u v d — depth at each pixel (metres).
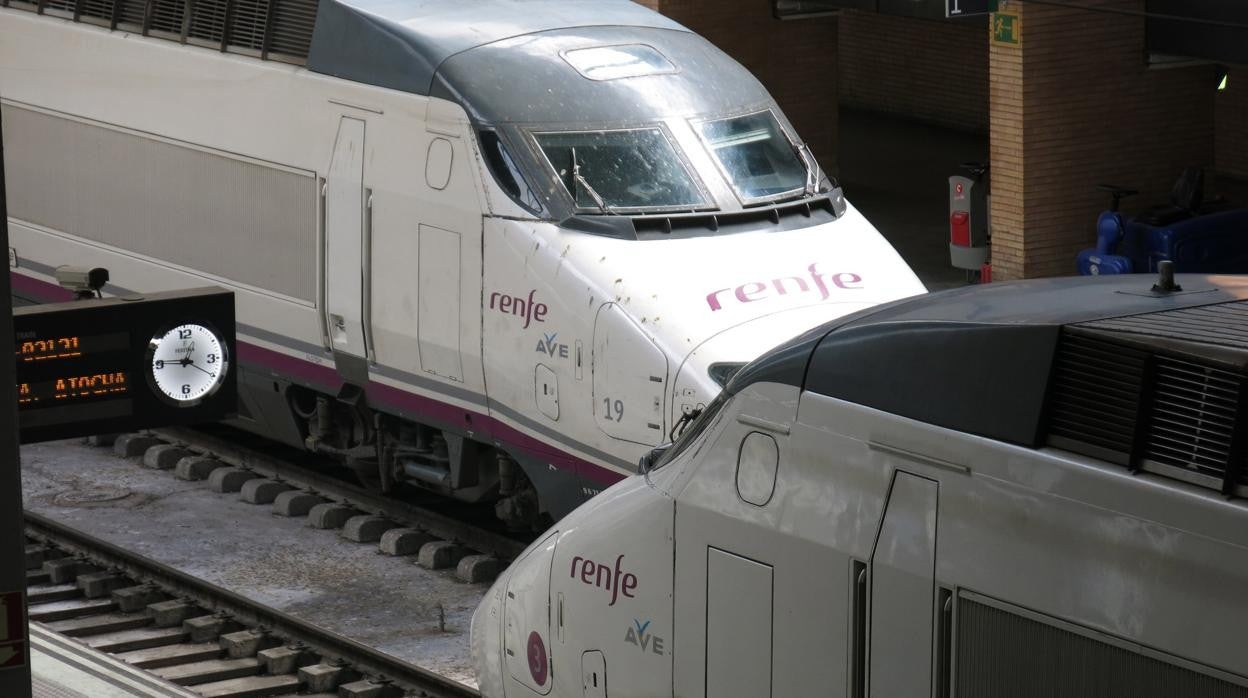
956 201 54.88
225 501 39.72
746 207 32.88
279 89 37.41
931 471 15.66
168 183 40.59
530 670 20.70
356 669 29.69
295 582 34.84
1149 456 14.27
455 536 36.25
